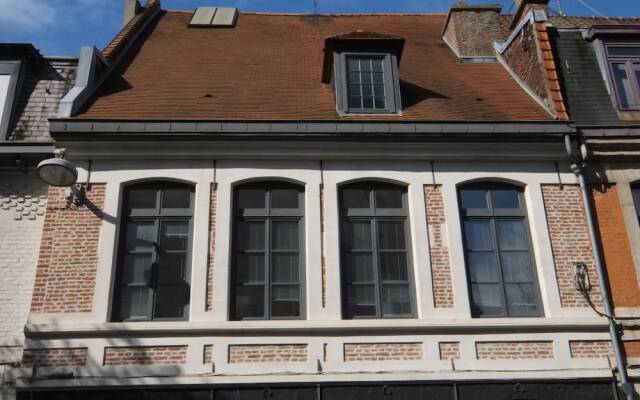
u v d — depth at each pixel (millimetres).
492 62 12656
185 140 8969
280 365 8039
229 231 8734
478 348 8344
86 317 8102
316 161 9250
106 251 8484
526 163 9547
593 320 8508
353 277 8844
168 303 8469
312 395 7945
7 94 9594
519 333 8438
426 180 9273
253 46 12711
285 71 11453
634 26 10828
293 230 9039
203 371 7930
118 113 9312
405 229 9156
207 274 8469
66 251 8453
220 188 8953
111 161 9008
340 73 10125
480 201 9438
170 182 9086
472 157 9422
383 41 10320
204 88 10461
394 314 8656
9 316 8438
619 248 9070
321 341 8195
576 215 9258
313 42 13266
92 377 7777
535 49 10875
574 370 8242
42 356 7875
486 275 8977
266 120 8969
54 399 7703
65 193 8789
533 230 9180
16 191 9117
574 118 9977
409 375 8062
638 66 10734
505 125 9305
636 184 9648
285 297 8641
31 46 9930
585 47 11070
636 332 8523
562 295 8750
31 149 8984
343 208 9203
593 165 9586
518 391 8141
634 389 8203
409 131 9148
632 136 9594
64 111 8992
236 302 8570
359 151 9258
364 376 8023
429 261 8797
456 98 10719
